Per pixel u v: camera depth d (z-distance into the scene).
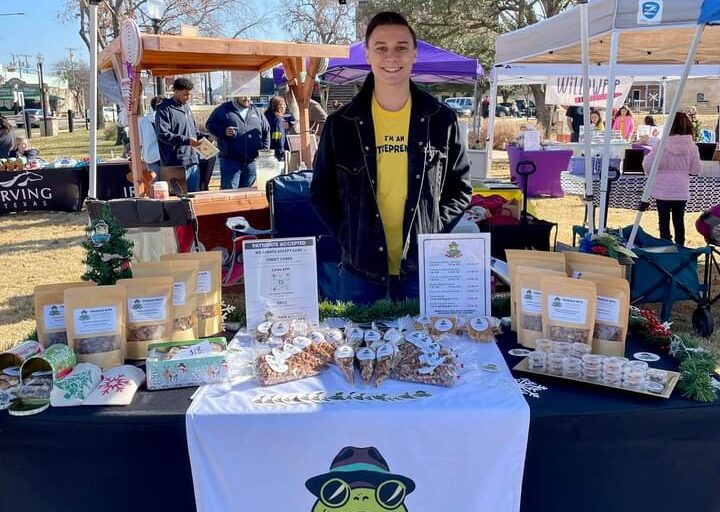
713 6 2.97
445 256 1.85
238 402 1.43
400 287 2.10
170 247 3.57
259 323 1.80
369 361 1.54
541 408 1.41
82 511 1.45
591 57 6.57
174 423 1.40
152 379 1.53
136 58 3.77
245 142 6.34
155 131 6.05
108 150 18.19
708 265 3.92
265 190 4.23
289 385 1.52
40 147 20.42
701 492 1.46
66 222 8.06
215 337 1.74
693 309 4.50
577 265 1.85
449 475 1.39
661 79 10.95
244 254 1.80
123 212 3.43
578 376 1.54
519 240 4.44
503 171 12.18
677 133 5.39
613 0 3.40
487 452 1.39
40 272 5.70
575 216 7.93
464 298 1.86
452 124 2.04
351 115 1.99
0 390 1.47
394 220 2.03
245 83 5.36
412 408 1.39
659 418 1.41
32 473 1.44
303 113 5.13
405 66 1.91
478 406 1.39
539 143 9.66
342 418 1.37
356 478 1.39
